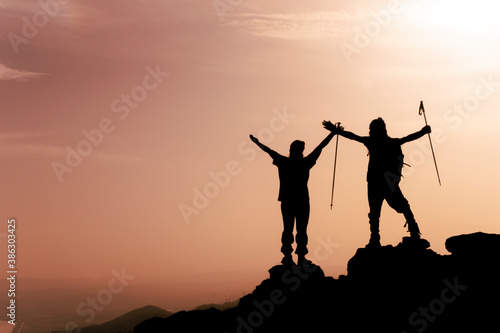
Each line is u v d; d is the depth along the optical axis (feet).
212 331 62.34
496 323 55.11
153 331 64.08
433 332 55.88
